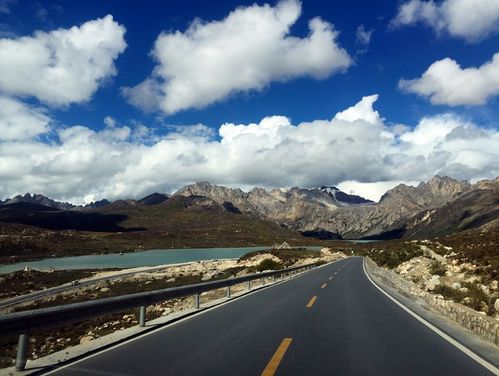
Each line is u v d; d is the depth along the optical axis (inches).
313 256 3932.1
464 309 458.0
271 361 295.7
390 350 330.6
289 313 538.6
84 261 4852.4
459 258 1427.2
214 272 2315.5
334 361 296.2
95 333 691.4
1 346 629.9
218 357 307.7
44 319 296.4
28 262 4840.1
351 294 789.9
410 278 1240.8
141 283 1963.6
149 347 342.6
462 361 297.9
